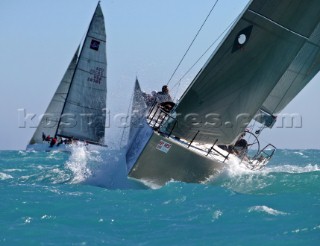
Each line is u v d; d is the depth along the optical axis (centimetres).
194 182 4591
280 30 4638
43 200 3788
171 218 3338
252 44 4612
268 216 3291
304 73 6538
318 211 3375
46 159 8762
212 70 4575
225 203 3675
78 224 3216
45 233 3016
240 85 4703
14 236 2950
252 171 4878
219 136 4841
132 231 3109
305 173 4809
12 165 7188
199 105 4669
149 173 4500
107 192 4162
